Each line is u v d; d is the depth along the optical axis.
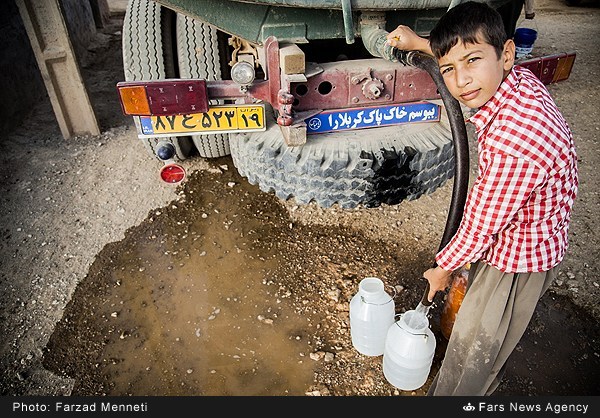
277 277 2.77
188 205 3.36
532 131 1.34
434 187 2.74
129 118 4.57
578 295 2.61
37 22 3.68
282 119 2.42
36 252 2.97
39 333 2.47
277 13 2.34
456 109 1.86
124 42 3.06
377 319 2.15
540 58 2.84
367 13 2.37
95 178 3.64
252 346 2.38
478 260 1.75
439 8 2.55
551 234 1.52
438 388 1.90
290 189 2.65
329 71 2.49
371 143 2.55
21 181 3.62
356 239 3.03
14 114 4.38
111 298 2.67
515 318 1.66
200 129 2.51
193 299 2.65
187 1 2.24
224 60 3.16
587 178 3.50
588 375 2.22
